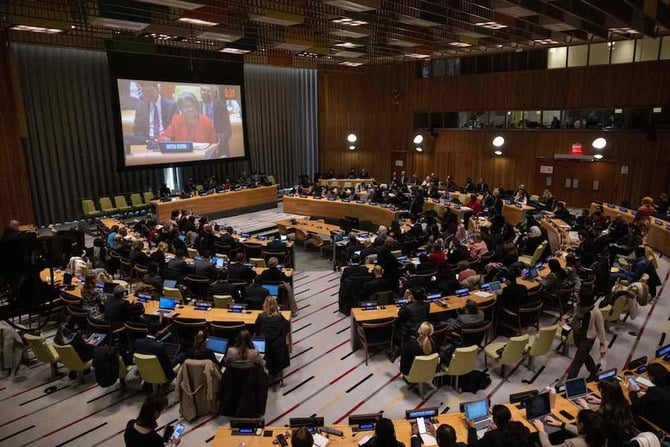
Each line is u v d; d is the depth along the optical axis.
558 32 16.55
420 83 24.20
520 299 8.79
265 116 24.30
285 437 5.14
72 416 7.09
